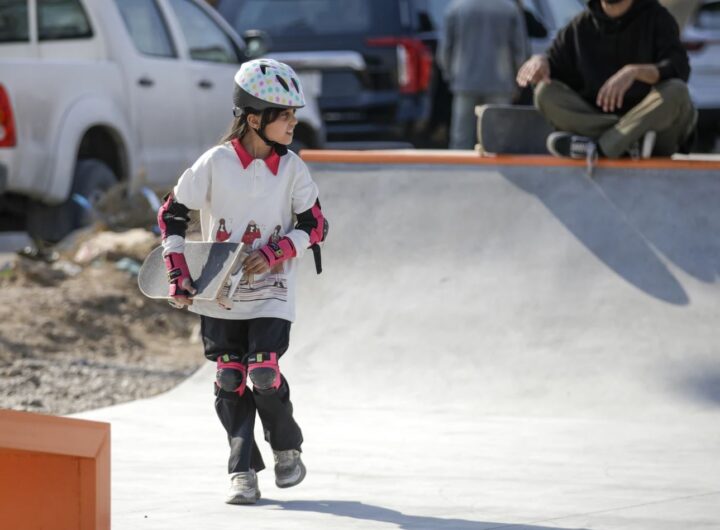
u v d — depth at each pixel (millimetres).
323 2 46312
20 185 33875
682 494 16047
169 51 40281
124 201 36250
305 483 16891
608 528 14250
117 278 33219
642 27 25391
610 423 21281
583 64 25906
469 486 16625
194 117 40906
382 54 45500
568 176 26047
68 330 29766
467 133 43156
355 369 24094
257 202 15312
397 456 18656
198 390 24531
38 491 12016
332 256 26422
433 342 24344
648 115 24969
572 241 25359
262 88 14977
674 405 22047
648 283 24469
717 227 24938
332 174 27250
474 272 25453
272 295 15281
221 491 16297
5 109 33250
